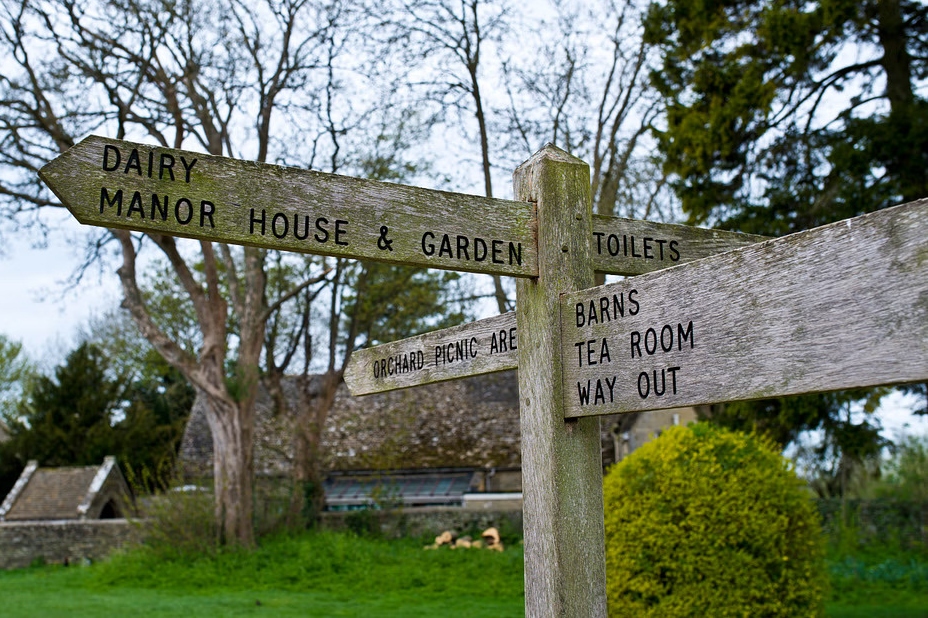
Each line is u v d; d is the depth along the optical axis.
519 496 24.70
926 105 13.02
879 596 13.77
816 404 13.35
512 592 15.95
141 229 2.35
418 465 29.69
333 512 23.81
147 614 13.55
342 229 2.62
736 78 14.95
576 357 2.77
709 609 7.74
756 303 2.20
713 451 8.22
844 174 13.36
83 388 33.62
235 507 20.47
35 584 19.02
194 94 20.95
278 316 25.45
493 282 23.22
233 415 21.00
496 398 32.41
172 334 29.09
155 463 31.94
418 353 3.79
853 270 1.99
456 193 2.82
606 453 31.11
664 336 2.46
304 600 15.70
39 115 18.67
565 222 2.95
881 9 14.34
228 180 2.48
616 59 21.62
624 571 8.03
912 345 1.85
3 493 31.64
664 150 16.09
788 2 14.76
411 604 14.91
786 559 7.98
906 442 19.78
